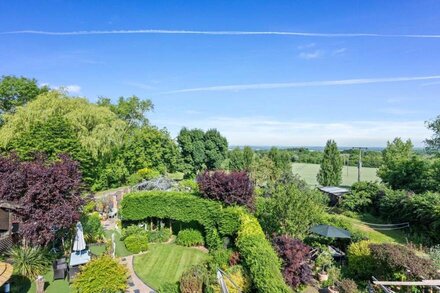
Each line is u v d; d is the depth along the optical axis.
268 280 11.30
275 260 12.91
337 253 17.78
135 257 18.22
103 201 28.03
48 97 37.34
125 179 40.94
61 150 31.84
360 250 16.00
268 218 19.17
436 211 22.12
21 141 31.25
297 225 17.56
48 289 13.44
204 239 20.66
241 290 12.98
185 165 49.56
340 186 43.25
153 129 46.53
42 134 31.61
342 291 13.88
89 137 35.81
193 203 20.44
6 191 14.86
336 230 17.33
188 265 17.16
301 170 62.69
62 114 36.66
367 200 32.16
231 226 18.14
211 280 12.85
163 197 21.47
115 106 58.69
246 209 19.72
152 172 39.66
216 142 51.81
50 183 15.39
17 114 34.75
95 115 38.25
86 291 12.05
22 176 15.37
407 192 28.67
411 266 12.93
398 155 42.94
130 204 21.94
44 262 15.15
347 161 58.81
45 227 14.76
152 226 22.94
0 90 46.47
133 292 13.71
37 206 15.00
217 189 19.66
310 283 15.51
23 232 14.52
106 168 39.31
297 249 15.36
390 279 14.26
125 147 42.16
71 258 15.29
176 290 13.23
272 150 49.19
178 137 51.06
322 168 44.19
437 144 39.72
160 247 20.17
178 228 22.78
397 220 27.80
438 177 29.44
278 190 19.39
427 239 22.66
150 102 61.22
